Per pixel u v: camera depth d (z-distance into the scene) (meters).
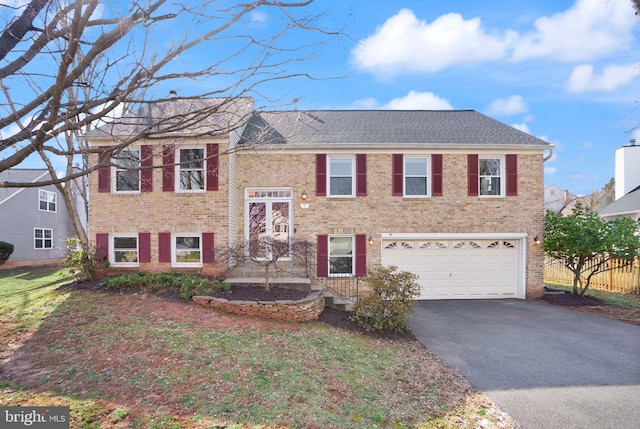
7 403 4.04
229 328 6.66
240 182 11.62
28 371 4.86
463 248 11.84
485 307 10.59
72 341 5.86
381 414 4.23
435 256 11.80
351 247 11.72
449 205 11.74
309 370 5.24
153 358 5.28
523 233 11.79
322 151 11.61
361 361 5.88
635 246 10.84
